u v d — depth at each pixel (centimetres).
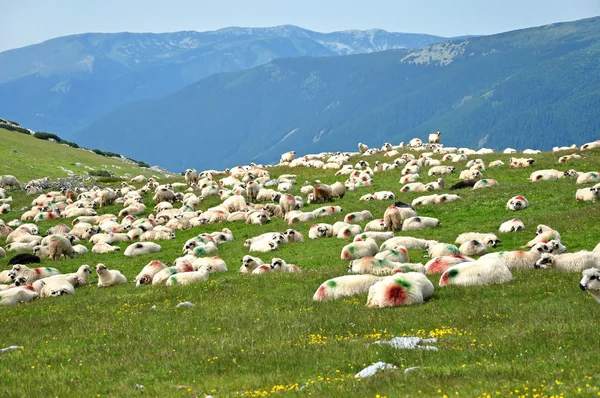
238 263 3634
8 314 2612
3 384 1595
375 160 7662
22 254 4100
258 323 2078
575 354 1430
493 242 3447
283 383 1438
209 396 1366
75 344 2005
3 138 11594
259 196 5703
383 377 1361
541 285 2281
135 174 11438
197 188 6712
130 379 1574
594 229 3500
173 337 1983
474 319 1906
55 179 8638
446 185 5541
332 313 2120
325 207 4831
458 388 1239
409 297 2170
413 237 3725
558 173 5356
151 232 4644
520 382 1252
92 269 3838
